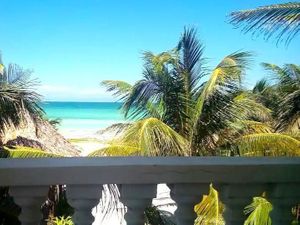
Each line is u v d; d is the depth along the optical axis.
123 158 1.56
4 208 4.12
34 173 1.42
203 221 2.89
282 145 9.58
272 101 15.77
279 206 1.63
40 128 9.09
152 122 9.11
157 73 10.59
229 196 1.57
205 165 1.51
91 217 1.47
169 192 1.63
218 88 10.01
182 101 10.64
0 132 8.17
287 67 14.98
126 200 1.48
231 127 10.35
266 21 7.98
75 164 1.44
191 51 10.64
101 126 55.22
